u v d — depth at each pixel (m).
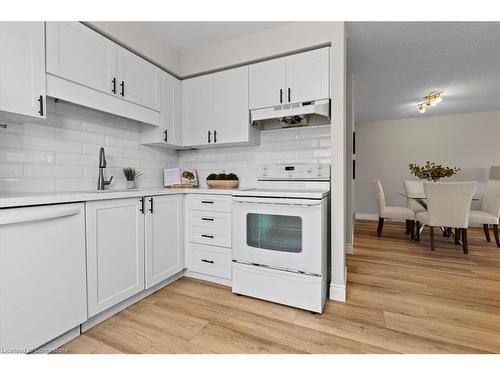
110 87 1.88
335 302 1.88
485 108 4.65
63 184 1.82
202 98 2.55
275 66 2.20
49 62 1.49
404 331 1.51
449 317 1.66
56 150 1.78
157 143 2.45
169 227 2.11
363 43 2.37
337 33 1.93
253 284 1.92
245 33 2.25
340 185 1.90
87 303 1.46
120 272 1.67
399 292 2.03
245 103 2.33
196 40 2.36
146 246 1.87
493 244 3.52
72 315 1.37
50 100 1.73
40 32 1.45
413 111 4.87
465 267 2.61
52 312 1.28
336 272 1.91
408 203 4.33
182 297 1.94
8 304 1.11
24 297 1.17
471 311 1.74
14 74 1.34
